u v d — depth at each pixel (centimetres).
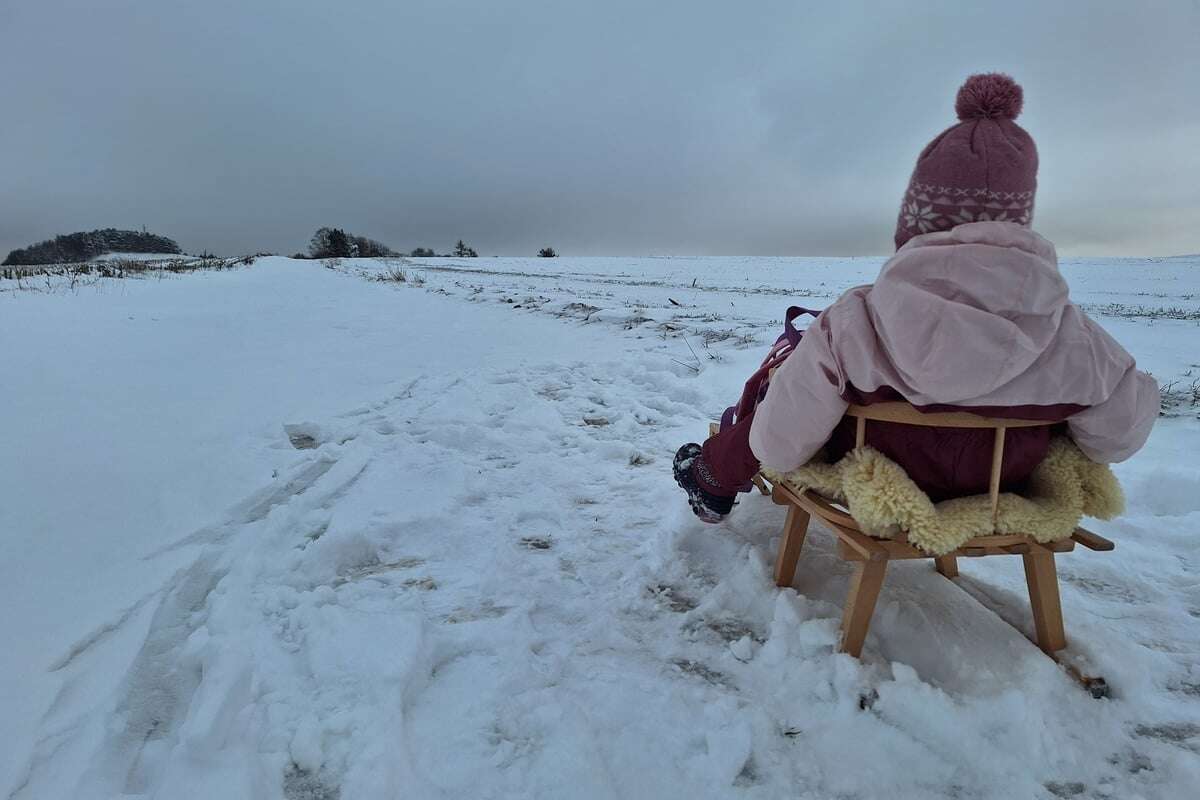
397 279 1833
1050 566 199
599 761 171
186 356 629
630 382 582
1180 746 174
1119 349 172
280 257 3462
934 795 163
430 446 405
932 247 160
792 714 186
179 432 412
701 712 187
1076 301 1507
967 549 191
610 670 206
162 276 1473
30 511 297
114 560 264
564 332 852
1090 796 162
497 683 200
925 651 208
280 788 164
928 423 174
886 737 176
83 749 174
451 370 618
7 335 662
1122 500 192
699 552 279
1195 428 417
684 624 230
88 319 804
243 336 762
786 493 231
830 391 177
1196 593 242
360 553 280
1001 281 154
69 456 360
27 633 217
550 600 247
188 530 290
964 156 166
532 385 572
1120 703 187
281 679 199
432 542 291
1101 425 177
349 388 543
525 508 323
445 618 233
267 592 244
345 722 180
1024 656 199
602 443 409
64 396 468
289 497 330
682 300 1353
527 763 170
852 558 192
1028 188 168
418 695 196
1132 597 242
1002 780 165
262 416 457
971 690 189
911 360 161
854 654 199
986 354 156
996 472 181
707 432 442
